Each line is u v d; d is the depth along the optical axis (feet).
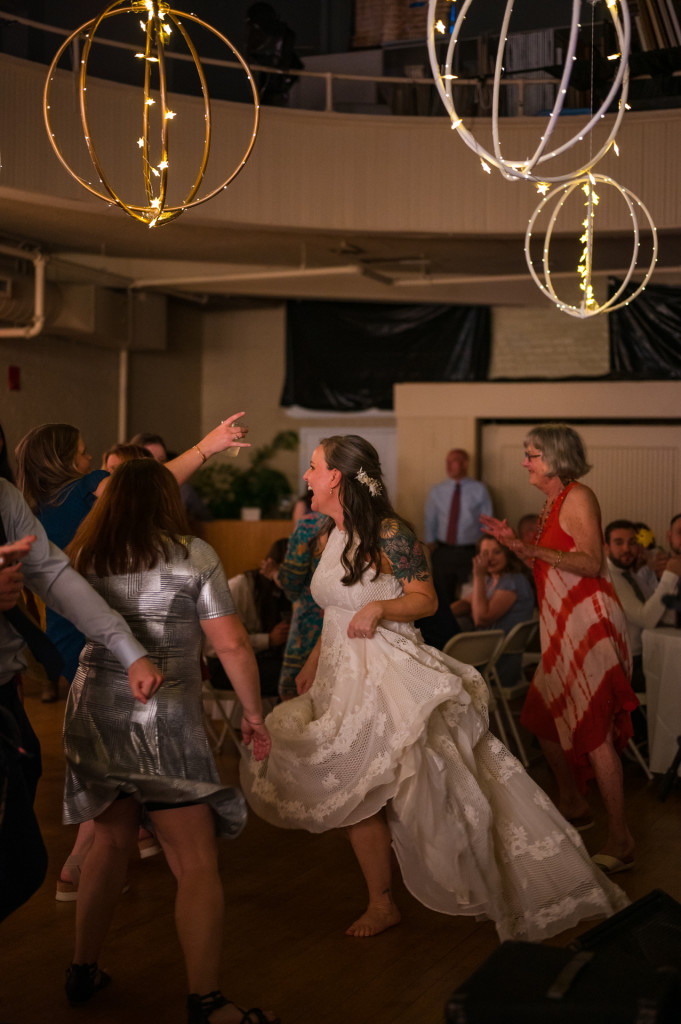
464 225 23.18
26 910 10.72
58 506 10.68
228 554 28.17
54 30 20.53
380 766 9.61
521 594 19.66
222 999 7.58
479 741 10.21
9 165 19.66
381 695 9.78
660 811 14.83
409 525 10.44
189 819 7.82
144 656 7.38
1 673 7.13
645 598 18.90
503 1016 5.77
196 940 7.58
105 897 8.38
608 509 32.19
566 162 22.63
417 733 9.43
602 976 6.07
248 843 13.24
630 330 31.17
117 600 7.93
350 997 8.72
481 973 6.17
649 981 5.98
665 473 31.55
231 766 17.15
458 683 9.73
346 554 10.11
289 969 9.30
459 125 8.00
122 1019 8.29
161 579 7.91
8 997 8.66
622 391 31.32
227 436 11.10
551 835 9.80
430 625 15.31
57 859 12.49
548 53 22.36
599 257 26.25
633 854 12.05
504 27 7.79
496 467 33.63
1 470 8.27
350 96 24.72
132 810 8.32
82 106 10.11
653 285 30.58
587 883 9.70
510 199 22.99
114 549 7.97
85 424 32.94
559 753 13.26
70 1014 8.37
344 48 28.91
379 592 10.09
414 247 25.44
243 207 22.54
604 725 12.09
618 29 7.64
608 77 22.12
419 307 34.27
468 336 33.53
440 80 7.97
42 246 26.89
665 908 7.75
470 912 9.59
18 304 27.55
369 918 10.20
